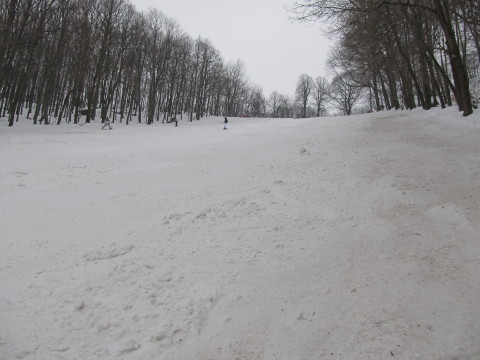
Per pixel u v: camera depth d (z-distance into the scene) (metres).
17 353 3.02
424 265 4.20
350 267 4.34
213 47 55.88
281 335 3.19
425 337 3.01
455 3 14.39
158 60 43.81
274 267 4.45
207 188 8.58
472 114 12.99
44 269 4.70
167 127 34.62
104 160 12.65
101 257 4.97
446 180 7.28
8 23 23.78
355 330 3.18
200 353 3.00
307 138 15.85
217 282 4.13
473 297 3.51
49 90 31.84
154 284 4.14
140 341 3.17
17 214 6.98
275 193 7.69
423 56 18.06
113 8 36.59
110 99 36.53
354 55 25.08
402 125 15.77
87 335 3.29
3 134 20.67
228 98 67.88
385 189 7.19
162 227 6.04
